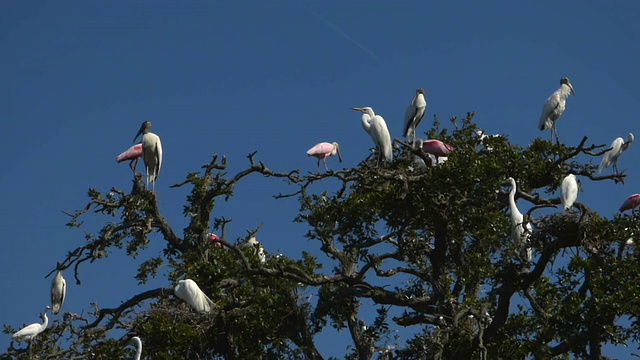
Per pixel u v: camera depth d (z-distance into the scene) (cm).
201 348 2375
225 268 2597
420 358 2291
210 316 2416
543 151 2653
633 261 2228
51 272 2734
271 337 2408
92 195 2748
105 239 2717
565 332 2238
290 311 2428
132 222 2739
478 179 2394
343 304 2438
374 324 2450
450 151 2580
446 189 2370
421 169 2559
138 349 2283
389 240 2564
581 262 2250
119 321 2456
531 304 2327
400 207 2412
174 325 2359
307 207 2584
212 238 2773
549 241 2270
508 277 2314
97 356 2362
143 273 2748
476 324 2380
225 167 2805
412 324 2378
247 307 2436
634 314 2175
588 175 2664
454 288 2455
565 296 2305
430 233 2472
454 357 2342
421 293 2456
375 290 2428
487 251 2359
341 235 2461
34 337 2480
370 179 2456
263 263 2592
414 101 2920
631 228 2248
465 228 2378
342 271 2562
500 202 2581
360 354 2422
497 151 2598
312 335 2448
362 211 2422
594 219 2236
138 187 2761
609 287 2211
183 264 2717
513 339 2348
